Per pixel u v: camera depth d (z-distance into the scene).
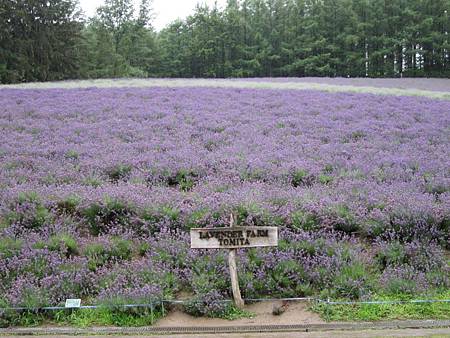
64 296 6.70
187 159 13.33
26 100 24.05
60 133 16.70
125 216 9.30
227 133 16.98
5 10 65.69
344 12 83.69
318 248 7.84
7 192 10.05
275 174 12.07
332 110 22.12
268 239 6.66
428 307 6.48
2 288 6.81
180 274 7.28
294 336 5.84
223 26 88.69
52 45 70.00
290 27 88.94
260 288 7.06
